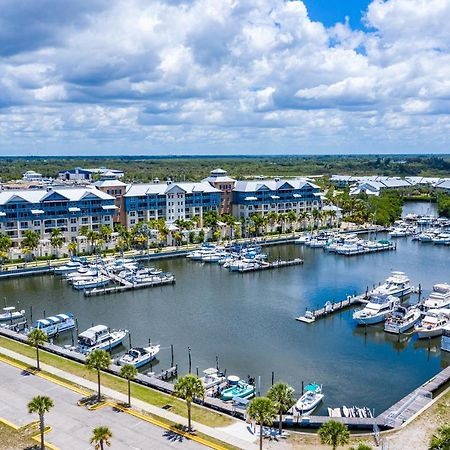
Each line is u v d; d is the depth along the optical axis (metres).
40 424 62.50
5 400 74.19
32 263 178.50
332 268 184.00
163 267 183.25
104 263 176.12
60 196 198.12
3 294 146.88
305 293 149.50
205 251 197.62
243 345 107.88
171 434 65.75
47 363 88.75
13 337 103.31
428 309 128.75
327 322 123.88
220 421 70.00
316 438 66.38
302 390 85.75
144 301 140.50
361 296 141.62
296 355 103.12
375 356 103.44
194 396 71.62
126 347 106.81
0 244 171.88
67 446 62.38
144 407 72.88
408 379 92.69
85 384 80.12
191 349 105.06
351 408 78.50
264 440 65.31
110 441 63.59
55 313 129.50
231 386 85.62
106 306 135.62
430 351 106.69
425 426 69.19
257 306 136.12
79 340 103.81
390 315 121.50
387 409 79.81
